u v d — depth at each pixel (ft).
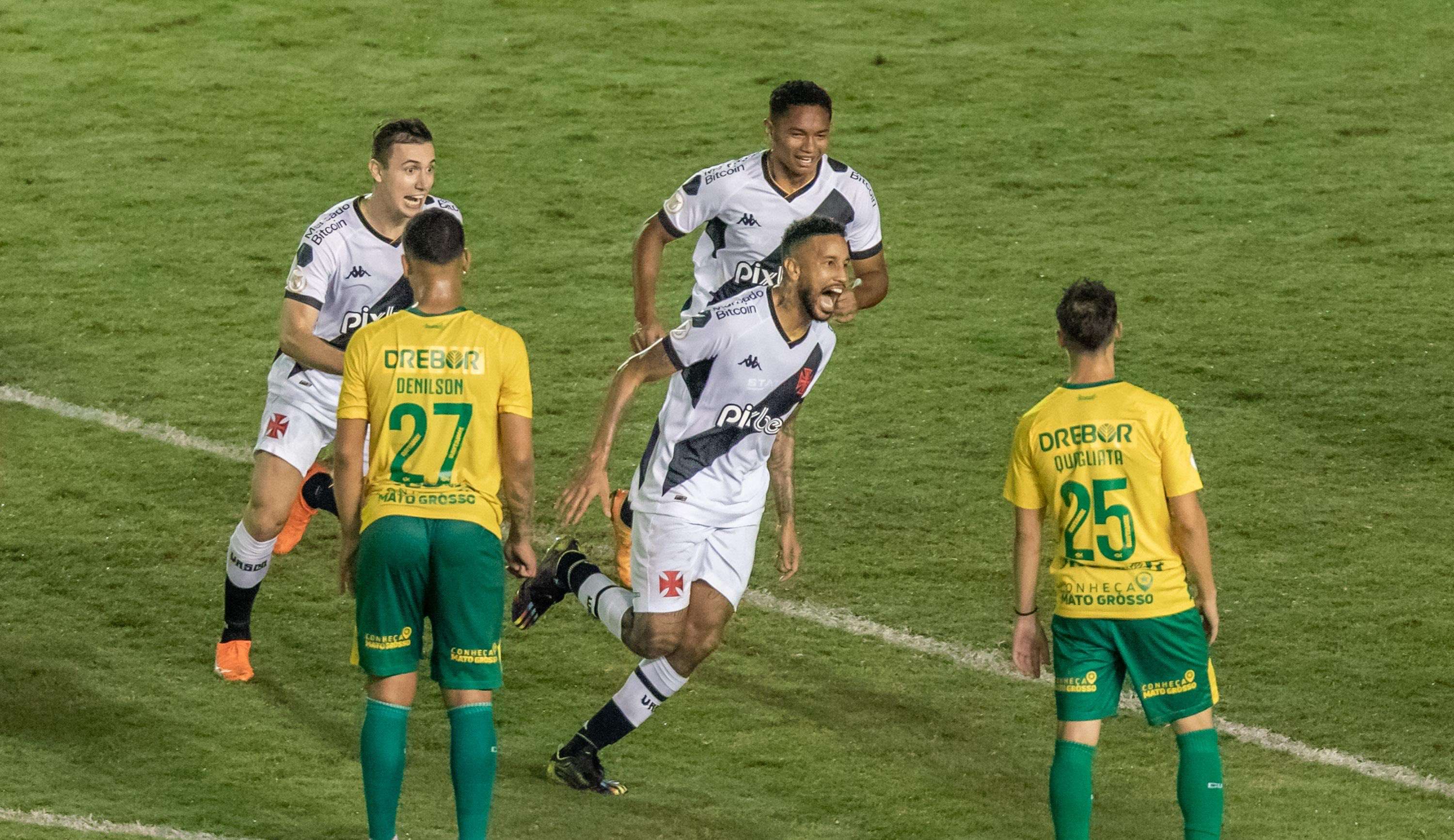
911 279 114.32
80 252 117.08
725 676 68.44
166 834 52.90
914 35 161.38
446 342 51.65
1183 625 51.39
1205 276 114.01
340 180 130.11
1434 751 63.00
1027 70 153.17
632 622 59.41
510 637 71.87
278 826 54.29
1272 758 62.34
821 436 92.99
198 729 62.03
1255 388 97.76
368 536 51.44
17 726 61.21
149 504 83.61
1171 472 51.11
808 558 79.61
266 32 160.45
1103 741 63.98
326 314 67.46
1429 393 96.89
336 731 62.80
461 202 126.31
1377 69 152.87
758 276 67.92
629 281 114.52
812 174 66.33
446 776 59.82
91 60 153.17
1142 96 147.54
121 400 95.91
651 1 170.30
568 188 129.18
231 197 126.72
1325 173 131.64
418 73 151.64
